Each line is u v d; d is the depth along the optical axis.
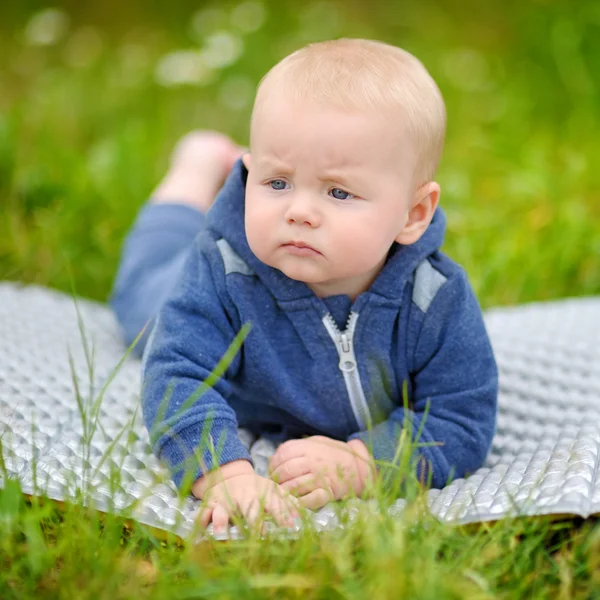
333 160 2.80
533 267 5.15
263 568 2.55
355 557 2.52
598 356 3.97
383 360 3.17
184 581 2.46
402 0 10.13
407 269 3.09
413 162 2.96
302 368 3.17
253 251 2.95
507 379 3.82
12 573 2.49
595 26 8.20
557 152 7.29
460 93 8.16
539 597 2.54
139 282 4.39
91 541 2.52
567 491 2.76
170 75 7.62
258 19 8.70
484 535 2.71
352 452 2.88
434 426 3.14
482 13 9.98
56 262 5.26
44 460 3.07
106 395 3.63
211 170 4.85
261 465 3.20
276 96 2.89
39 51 9.18
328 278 2.91
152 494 2.91
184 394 2.99
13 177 6.01
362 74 2.90
